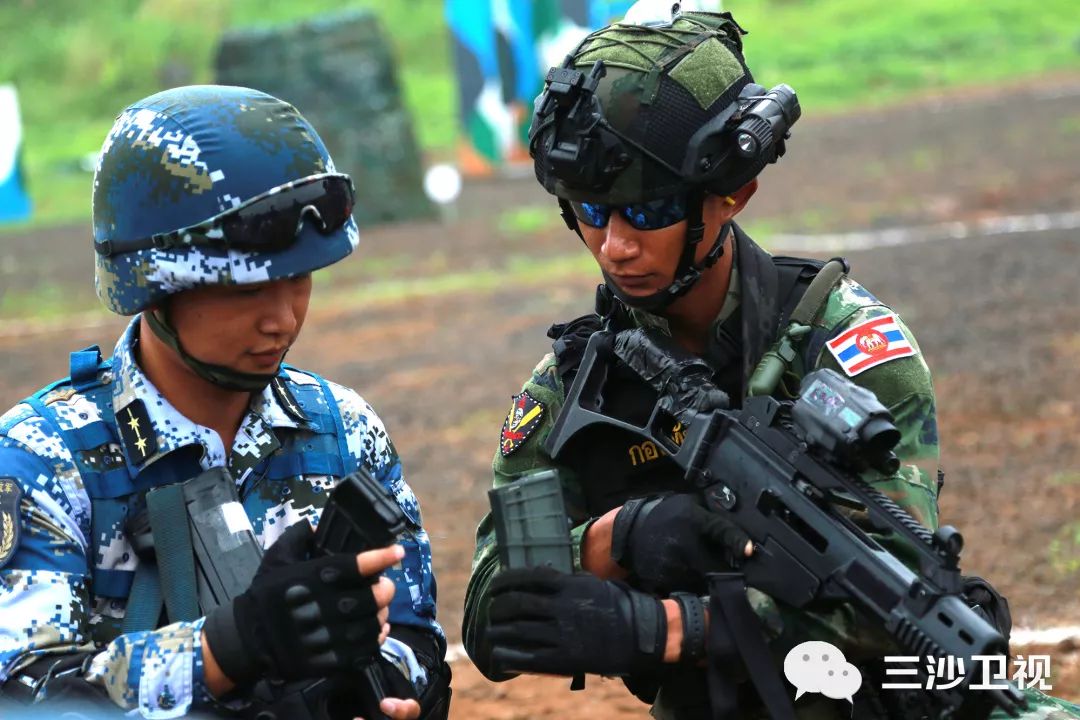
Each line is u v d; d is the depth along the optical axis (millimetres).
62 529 2607
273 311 2584
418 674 2783
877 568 2516
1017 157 19719
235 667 2406
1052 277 12555
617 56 2797
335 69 20125
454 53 25844
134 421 2697
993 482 7551
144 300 2566
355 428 2916
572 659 2594
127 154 2570
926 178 18922
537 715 5285
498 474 3168
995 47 32562
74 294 17031
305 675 2398
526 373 11359
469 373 11516
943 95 27938
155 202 2533
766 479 2654
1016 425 8570
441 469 8992
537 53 25922
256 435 2793
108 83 37312
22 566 2545
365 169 20344
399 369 11875
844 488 2596
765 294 2996
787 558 2617
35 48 38812
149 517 2637
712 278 3004
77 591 2590
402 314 14211
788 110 2889
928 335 10945
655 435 2893
